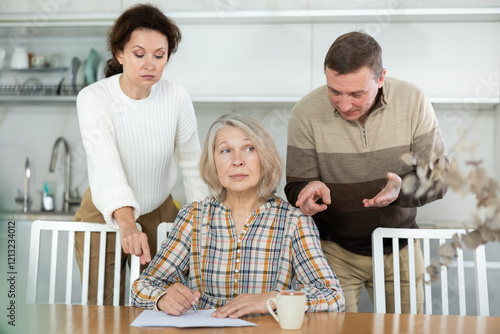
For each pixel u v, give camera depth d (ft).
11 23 9.68
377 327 3.45
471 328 3.45
